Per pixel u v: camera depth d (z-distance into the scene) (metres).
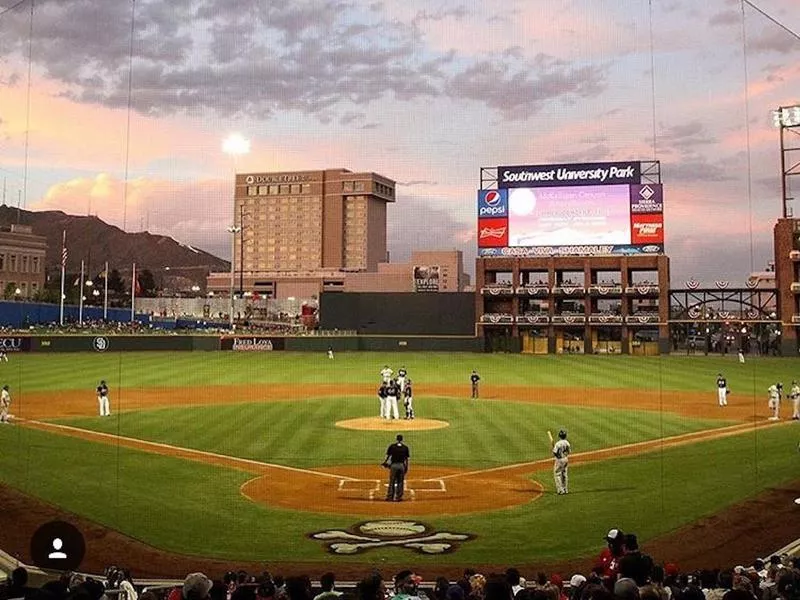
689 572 14.66
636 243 92.19
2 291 108.31
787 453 26.83
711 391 48.28
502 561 15.30
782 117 85.12
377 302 99.50
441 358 81.50
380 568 14.80
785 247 87.81
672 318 92.88
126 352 81.94
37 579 13.49
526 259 95.00
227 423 33.34
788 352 87.38
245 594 7.24
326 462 25.22
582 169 93.44
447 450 27.34
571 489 21.53
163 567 14.81
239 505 19.67
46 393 44.12
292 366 66.88
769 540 16.67
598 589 6.91
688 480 22.50
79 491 20.70
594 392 47.34
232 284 86.69
